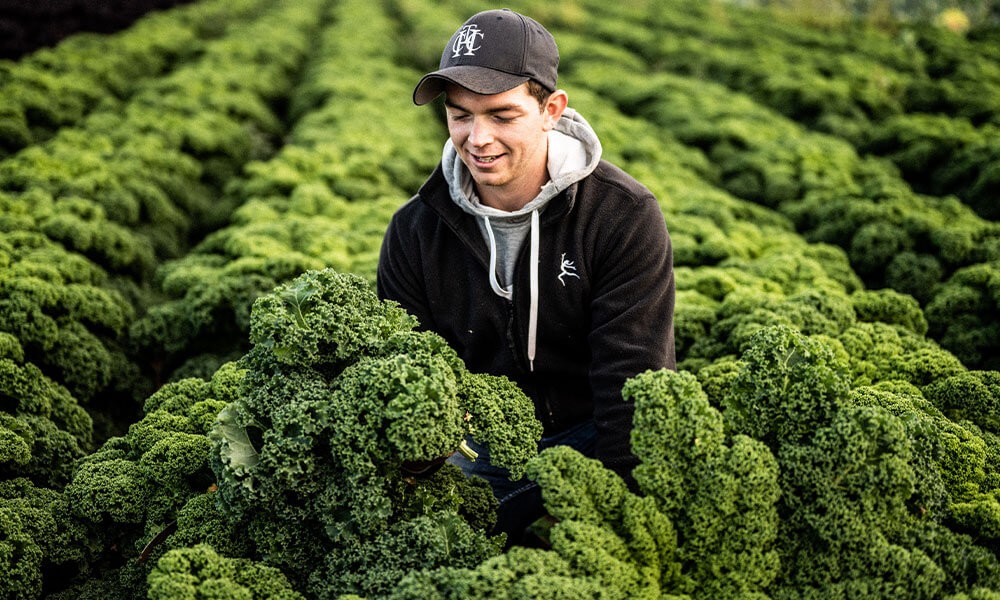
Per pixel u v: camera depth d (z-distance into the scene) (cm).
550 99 297
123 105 1295
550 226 315
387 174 995
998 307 634
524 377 343
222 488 278
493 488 352
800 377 286
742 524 267
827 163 1064
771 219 902
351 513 271
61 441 431
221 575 268
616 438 294
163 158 982
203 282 616
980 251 741
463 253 335
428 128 1266
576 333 329
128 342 607
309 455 274
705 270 673
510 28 282
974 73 1535
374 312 314
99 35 1758
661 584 270
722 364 429
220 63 1584
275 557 282
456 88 285
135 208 819
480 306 333
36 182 802
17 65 1330
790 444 280
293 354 288
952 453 339
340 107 1280
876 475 268
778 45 1855
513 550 255
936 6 2389
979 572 276
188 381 409
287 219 789
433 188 329
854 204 847
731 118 1260
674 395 271
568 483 265
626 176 321
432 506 290
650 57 1856
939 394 404
